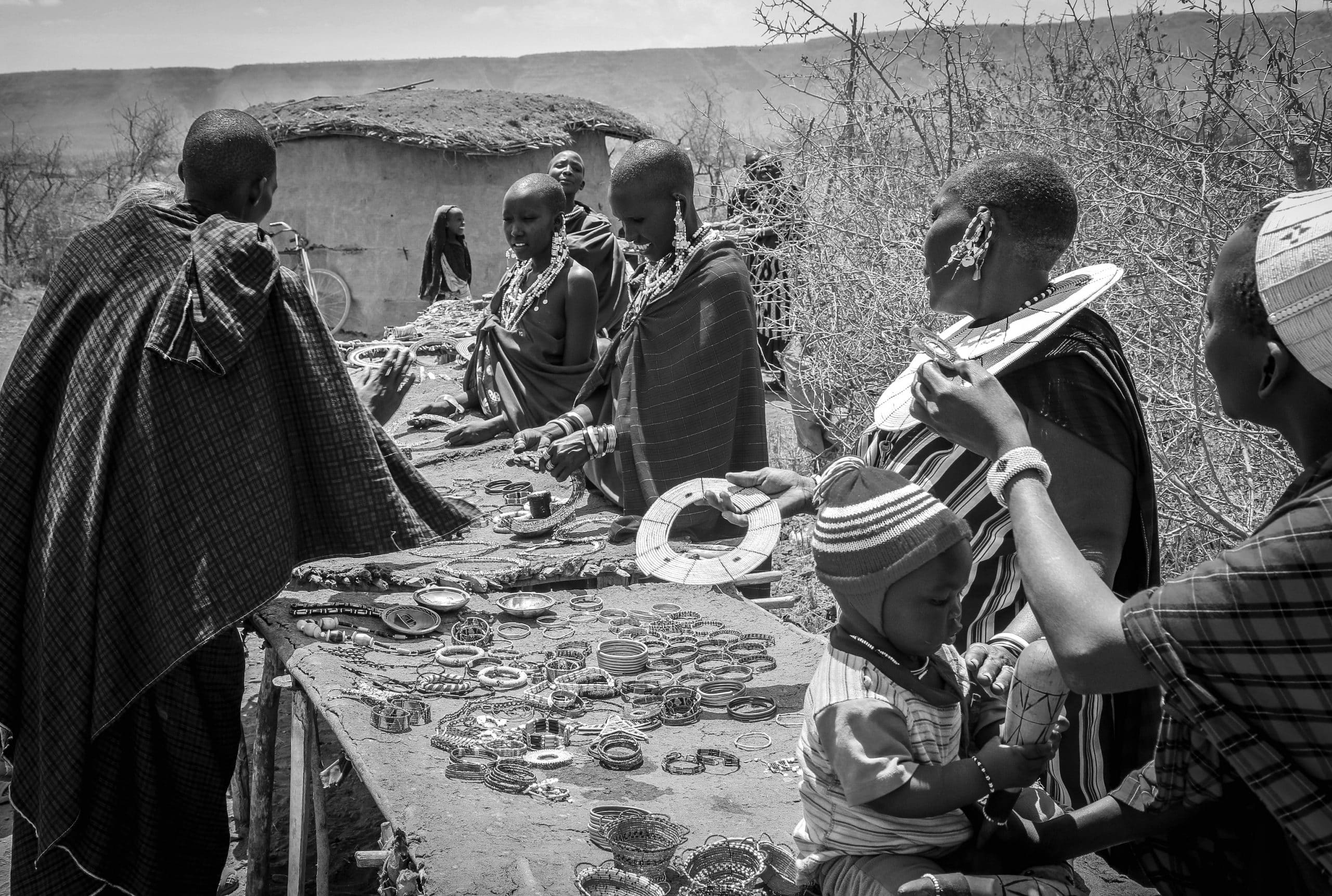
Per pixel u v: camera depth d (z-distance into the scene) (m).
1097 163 5.47
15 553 3.77
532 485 6.18
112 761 3.73
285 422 3.94
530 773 3.26
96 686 3.62
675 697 3.74
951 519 2.12
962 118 6.74
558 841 2.96
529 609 4.50
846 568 2.13
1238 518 4.50
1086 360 2.41
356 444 4.00
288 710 5.95
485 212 18.80
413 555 5.11
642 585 4.95
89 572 3.64
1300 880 1.86
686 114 24.45
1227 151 4.88
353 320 18.55
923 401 2.24
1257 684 1.54
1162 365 5.02
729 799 3.19
